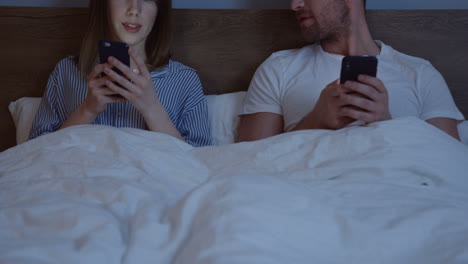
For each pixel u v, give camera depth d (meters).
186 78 1.56
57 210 0.69
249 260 0.52
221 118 1.58
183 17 1.72
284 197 0.67
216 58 1.74
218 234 0.57
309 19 1.49
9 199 0.78
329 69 1.46
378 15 1.67
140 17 1.42
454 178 0.91
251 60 1.73
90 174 0.88
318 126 1.24
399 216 0.69
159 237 0.61
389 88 1.42
